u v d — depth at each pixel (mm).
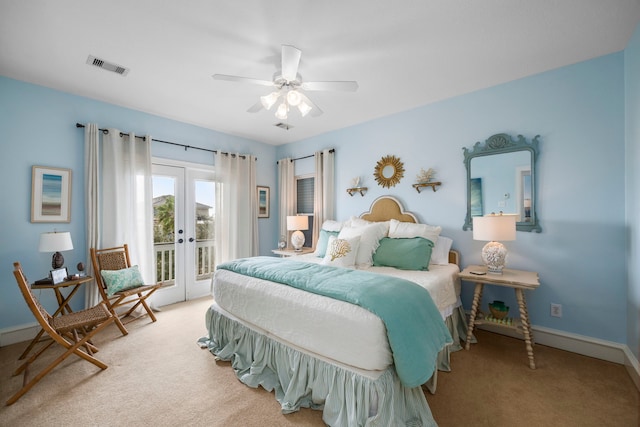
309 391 1716
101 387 1924
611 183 2254
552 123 2496
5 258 2602
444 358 2127
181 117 3691
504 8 1733
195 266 4062
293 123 3947
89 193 2984
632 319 2061
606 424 1558
